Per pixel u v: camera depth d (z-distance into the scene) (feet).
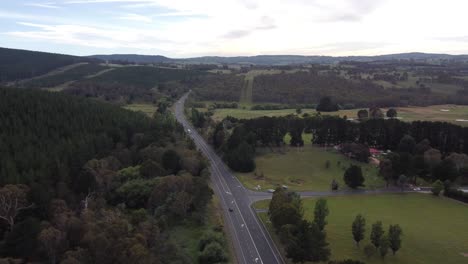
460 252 360.28
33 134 506.89
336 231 399.24
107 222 294.66
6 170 392.88
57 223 294.87
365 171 626.23
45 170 413.80
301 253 306.35
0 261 237.86
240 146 632.79
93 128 596.70
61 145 495.82
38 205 339.77
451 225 426.10
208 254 319.88
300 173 622.13
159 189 409.08
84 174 406.00
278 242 365.40
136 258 242.17
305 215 437.58
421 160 595.47
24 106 580.30
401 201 507.71
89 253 250.57
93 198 406.62
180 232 376.89
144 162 496.64
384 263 334.85
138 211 352.08
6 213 318.04
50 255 271.08
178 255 308.19
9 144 466.29
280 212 368.27
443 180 574.97
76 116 612.70
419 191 553.23
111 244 253.65
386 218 443.32
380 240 344.28
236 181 569.64
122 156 536.42
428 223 430.61
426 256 351.46
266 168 642.22
